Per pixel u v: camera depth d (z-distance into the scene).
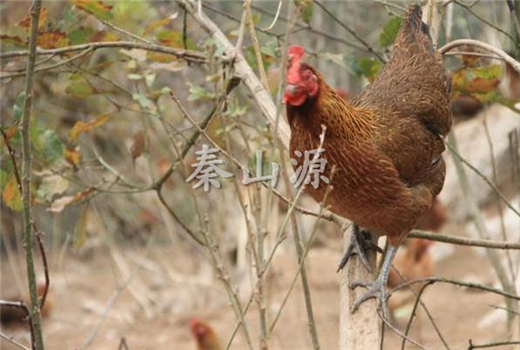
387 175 6.14
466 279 11.32
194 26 9.63
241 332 10.34
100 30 7.29
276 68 7.83
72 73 7.43
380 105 6.50
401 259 9.95
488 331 9.81
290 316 10.64
